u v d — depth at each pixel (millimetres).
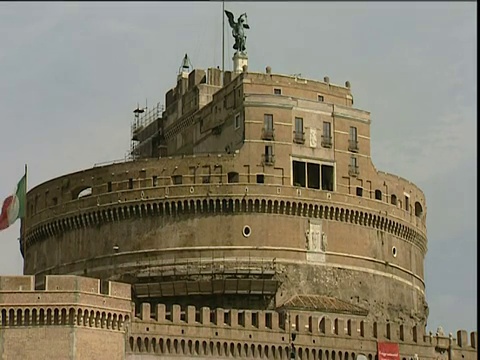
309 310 151125
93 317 118562
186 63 192000
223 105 168500
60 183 169375
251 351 136125
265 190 158625
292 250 158625
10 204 135625
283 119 162000
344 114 167000
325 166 164000
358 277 163500
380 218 168625
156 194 159500
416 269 179750
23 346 115562
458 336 155000
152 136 195375
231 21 186250
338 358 143000
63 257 167500
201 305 155250
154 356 126750
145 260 158750
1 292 116000
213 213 158250
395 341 148125
